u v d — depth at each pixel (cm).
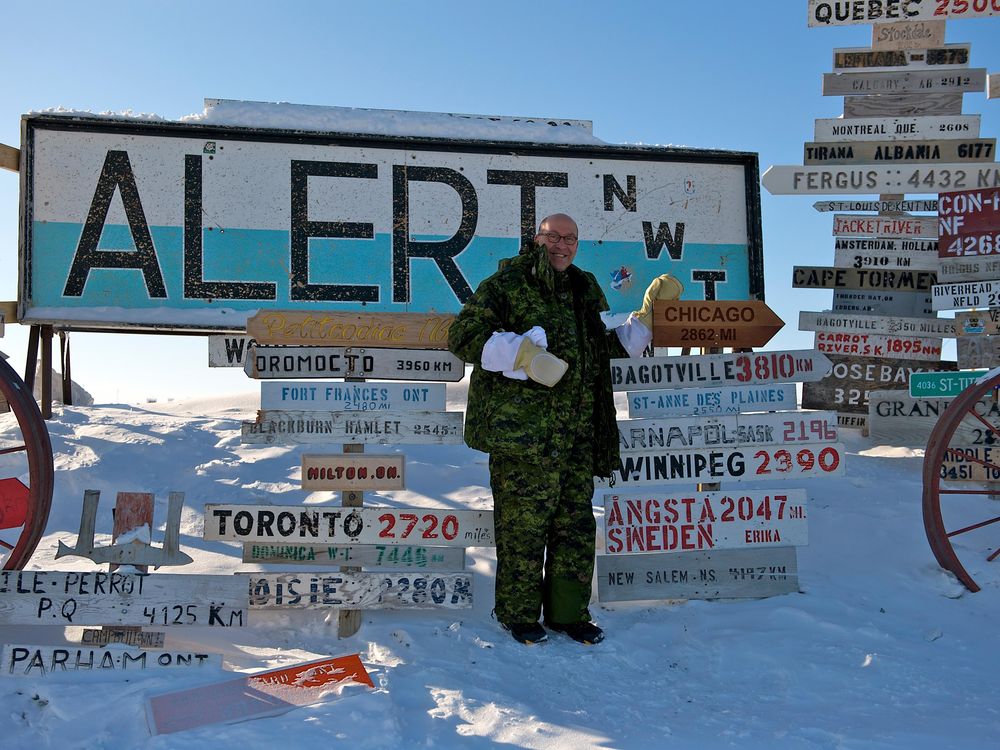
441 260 707
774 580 490
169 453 688
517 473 423
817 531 577
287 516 448
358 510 451
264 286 686
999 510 609
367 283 699
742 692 365
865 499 628
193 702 326
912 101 734
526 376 406
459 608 440
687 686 372
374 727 304
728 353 510
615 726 325
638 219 724
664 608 478
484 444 419
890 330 753
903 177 696
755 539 492
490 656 398
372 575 434
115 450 678
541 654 404
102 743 295
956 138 706
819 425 498
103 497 611
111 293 664
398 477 454
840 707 346
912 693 361
